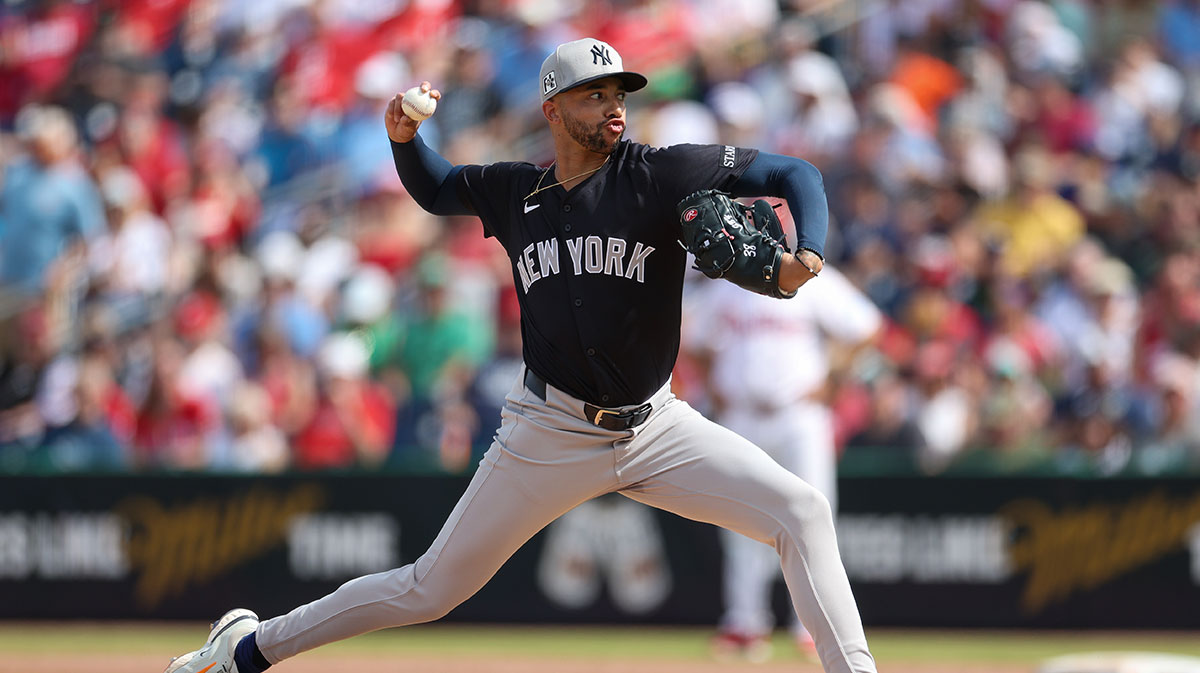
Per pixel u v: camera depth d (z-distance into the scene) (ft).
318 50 139.95
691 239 42.50
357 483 92.22
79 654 82.94
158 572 92.99
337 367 105.29
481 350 110.52
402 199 122.72
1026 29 136.36
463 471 91.66
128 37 146.00
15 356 118.73
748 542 82.48
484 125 135.03
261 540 92.43
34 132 124.36
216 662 49.21
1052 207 121.70
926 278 109.81
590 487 46.09
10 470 93.91
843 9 139.54
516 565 91.76
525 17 137.39
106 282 118.83
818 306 82.23
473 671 77.92
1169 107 132.67
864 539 89.66
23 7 148.36
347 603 47.80
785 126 129.49
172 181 132.98
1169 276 106.73
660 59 134.00
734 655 82.64
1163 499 87.97
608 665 79.97
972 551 88.99
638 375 45.06
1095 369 103.71
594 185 44.75
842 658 44.11
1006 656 82.48
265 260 120.47
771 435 81.00
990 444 101.81
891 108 124.06
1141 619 87.81
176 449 104.27
